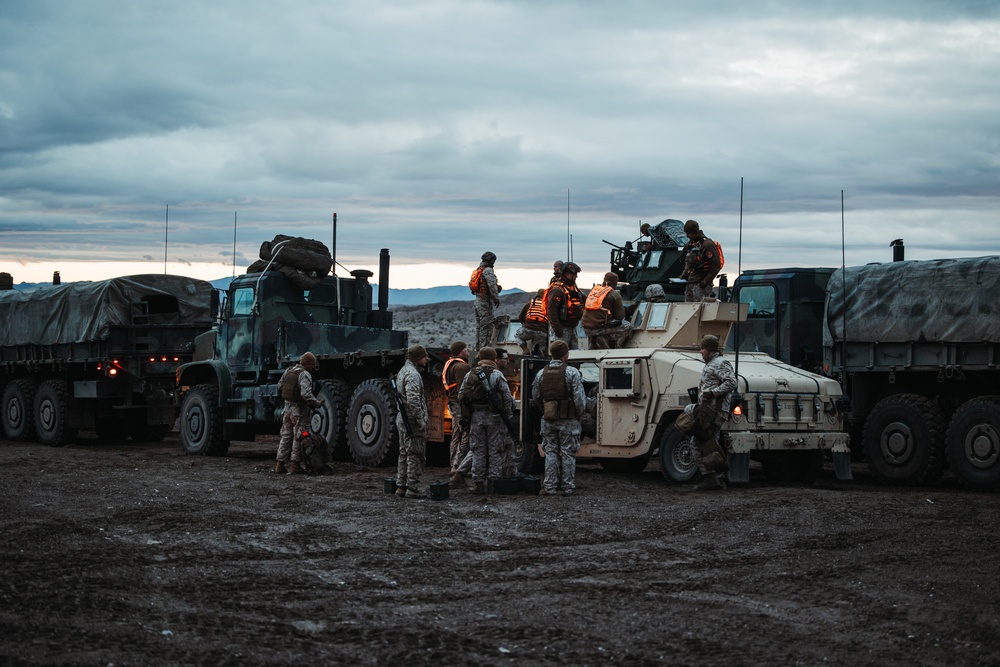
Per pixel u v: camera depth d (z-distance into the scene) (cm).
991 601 701
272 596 702
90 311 1958
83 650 563
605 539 906
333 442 1575
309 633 613
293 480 1315
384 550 855
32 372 2139
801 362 1638
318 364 1656
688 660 570
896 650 595
